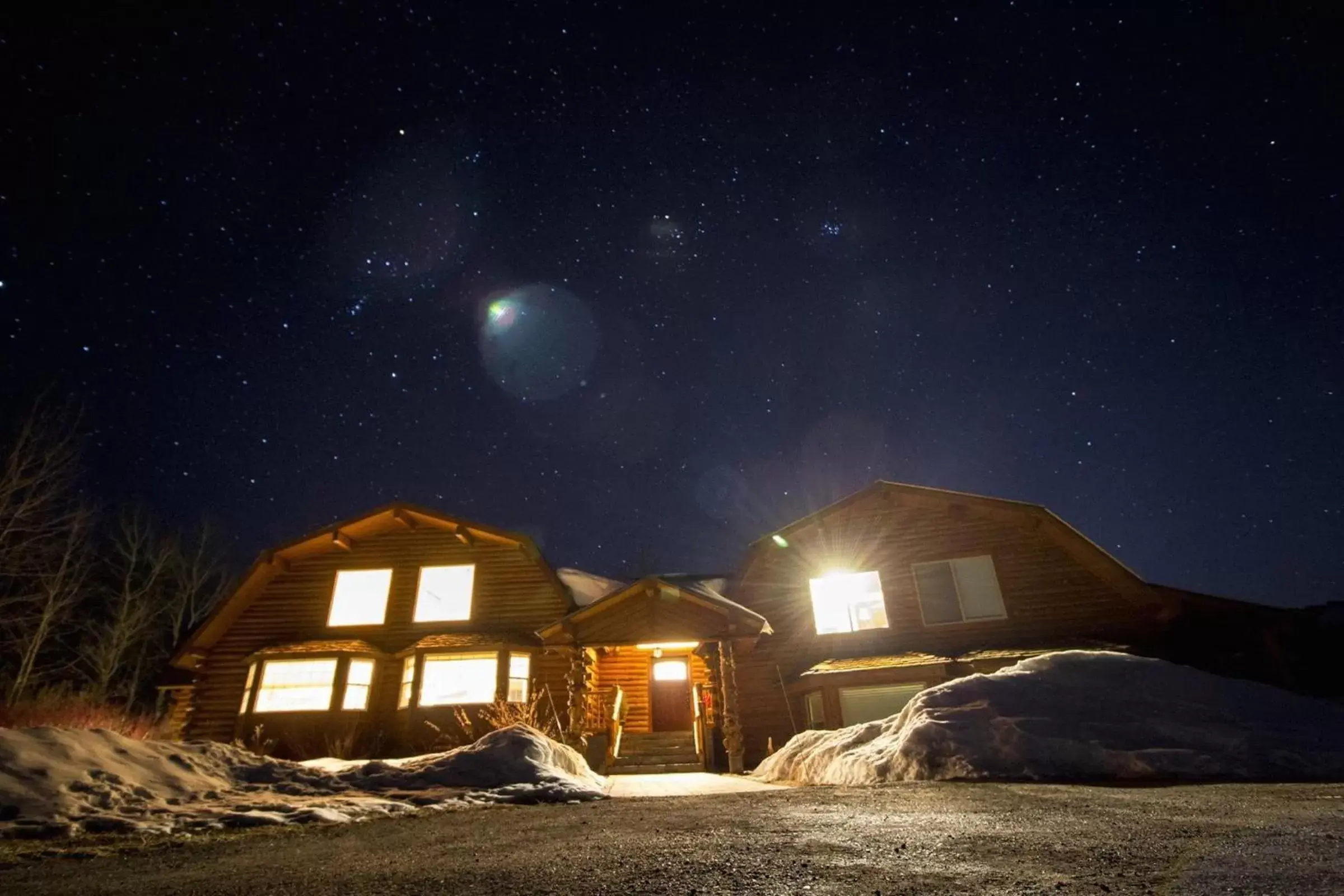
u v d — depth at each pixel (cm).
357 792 767
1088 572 1647
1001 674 1039
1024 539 1716
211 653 1745
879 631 1697
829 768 996
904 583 1736
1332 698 1430
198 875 374
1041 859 319
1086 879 277
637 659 1841
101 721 1198
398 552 1870
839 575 1786
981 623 1648
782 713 1659
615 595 1503
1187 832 380
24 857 451
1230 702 964
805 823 461
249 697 1622
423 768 845
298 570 1852
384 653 1706
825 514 1831
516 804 697
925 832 405
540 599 1800
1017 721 870
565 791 753
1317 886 254
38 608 2061
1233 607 1510
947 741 850
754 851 363
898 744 889
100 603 2398
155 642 2467
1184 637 1555
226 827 567
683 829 459
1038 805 514
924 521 1797
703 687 1580
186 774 761
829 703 1556
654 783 1060
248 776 811
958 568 1723
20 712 1104
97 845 491
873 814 495
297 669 1719
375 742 1584
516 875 334
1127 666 1056
